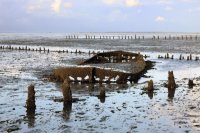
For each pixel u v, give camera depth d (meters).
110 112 25.95
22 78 44.38
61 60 72.69
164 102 29.33
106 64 61.06
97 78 43.47
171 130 21.09
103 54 68.19
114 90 35.94
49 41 187.62
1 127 21.84
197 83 39.94
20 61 70.06
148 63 61.38
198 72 51.94
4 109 26.86
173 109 26.55
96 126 22.19
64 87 29.17
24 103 29.03
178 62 68.44
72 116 24.75
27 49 111.50
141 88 36.88
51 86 38.22
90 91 35.41
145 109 26.78
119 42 164.12
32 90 27.09
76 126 22.20
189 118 23.73
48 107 27.62
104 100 30.58
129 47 119.94
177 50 103.94
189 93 33.25
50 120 23.64
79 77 43.72
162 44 139.75
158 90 35.41
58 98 31.20
